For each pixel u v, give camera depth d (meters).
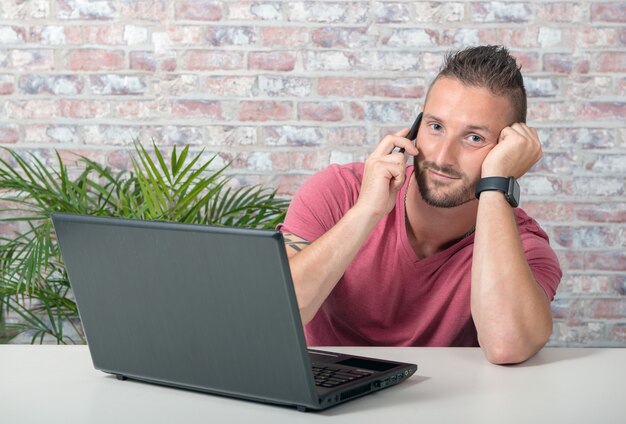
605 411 1.06
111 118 3.05
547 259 1.66
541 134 3.06
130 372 1.19
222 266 1.03
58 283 2.92
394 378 1.18
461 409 1.07
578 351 1.44
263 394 1.06
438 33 3.03
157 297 1.11
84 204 2.76
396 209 1.71
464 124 1.54
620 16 3.03
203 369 1.11
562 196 3.07
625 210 3.06
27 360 1.34
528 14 3.03
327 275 1.47
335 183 1.78
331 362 1.24
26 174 2.86
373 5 3.02
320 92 3.04
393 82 3.04
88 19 3.02
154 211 2.54
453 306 1.70
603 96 3.05
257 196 2.98
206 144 3.05
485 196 1.51
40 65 3.03
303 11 3.02
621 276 3.06
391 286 1.71
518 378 1.24
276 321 1.01
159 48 3.03
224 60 3.04
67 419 1.03
